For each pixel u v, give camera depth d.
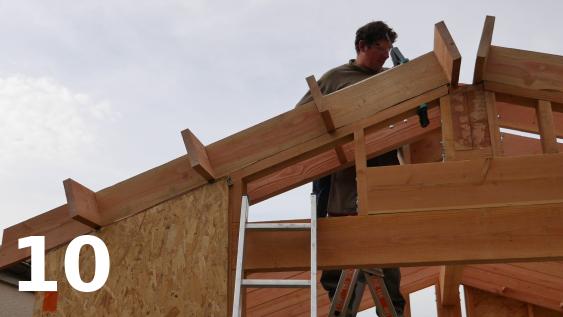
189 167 3.49
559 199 2.97
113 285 3.29
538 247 2.87
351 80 4.13
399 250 2.98
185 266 3.22
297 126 3.39
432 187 3.09
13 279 4.77
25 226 3.63
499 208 2.99
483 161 3.12
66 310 3.30
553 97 3.21
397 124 4.05
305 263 3.08
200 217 3.32
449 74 3.25
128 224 3.43
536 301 5.71
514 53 3.33
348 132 3.31
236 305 2.77
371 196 3.12
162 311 3.14
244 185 3.41
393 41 4.17
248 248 3.16
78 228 3.53
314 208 3.01
